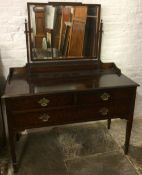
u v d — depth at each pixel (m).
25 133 2.23
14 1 1.71
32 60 1.86
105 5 1.90
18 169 1.77
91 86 1.64
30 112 1.58
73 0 1.82
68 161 1.86
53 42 1.86
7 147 2.02
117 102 1.73
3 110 1.99
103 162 1.85
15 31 1.80
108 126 2.30
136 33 2.09
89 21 1.88
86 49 1.96
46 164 1.82
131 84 1.68
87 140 2.13
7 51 1.85
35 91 1.54
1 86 1.94
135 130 2.30
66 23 1.84
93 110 1.71
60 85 1.67
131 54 2.17
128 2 1.94
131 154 1.95
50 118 1.65
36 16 1.75
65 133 2.24
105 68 2.06
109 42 2.05
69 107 1.64
